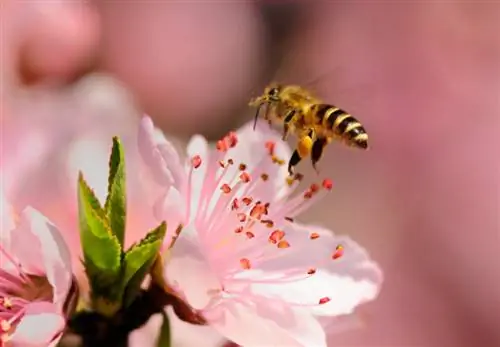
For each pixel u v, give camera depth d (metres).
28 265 0.22
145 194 0.22
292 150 0.24
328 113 0.24
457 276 0.33
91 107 0.26
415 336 0.32
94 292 0.21
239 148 0.23
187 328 0.23
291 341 0.22
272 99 0.24
